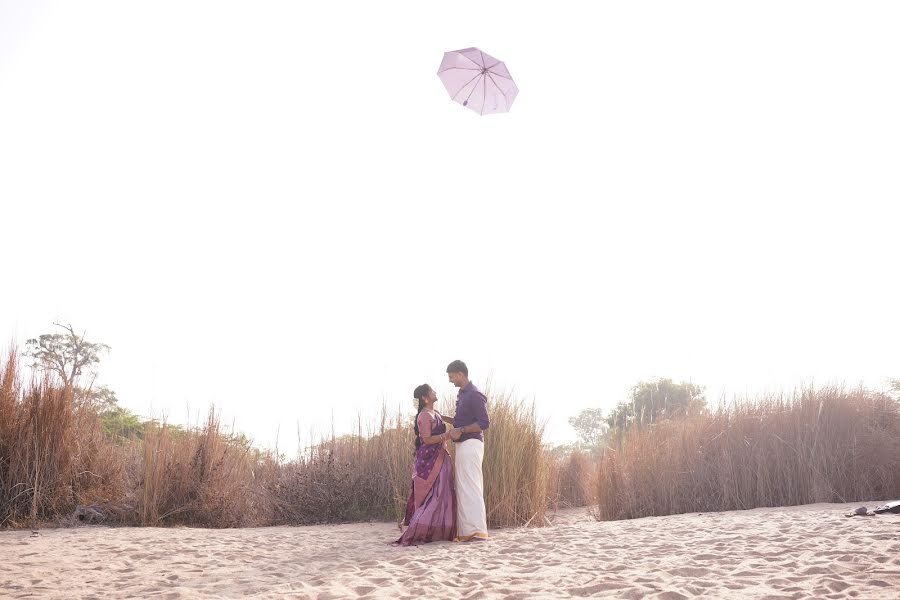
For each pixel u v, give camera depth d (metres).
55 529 6.85
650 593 3.37
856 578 3.42
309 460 9.67
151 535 6.43
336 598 3.50
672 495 9.27
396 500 8.60
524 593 3.48
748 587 3.38
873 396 10.28
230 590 3.87
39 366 7.67
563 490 12.33
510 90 7.95
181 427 8.68
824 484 8.98
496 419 7.78
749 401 9.92
